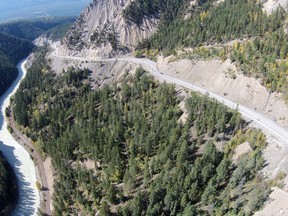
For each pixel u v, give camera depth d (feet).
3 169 403.34
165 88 416.46
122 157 360.69
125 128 397.60
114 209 310.86
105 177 346.74
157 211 271.90
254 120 336.29
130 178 313.73
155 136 346.54
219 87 411.75
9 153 477.36
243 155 290.35
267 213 220.84
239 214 226.17
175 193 273.54
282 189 232.12
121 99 453.17
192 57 479.82
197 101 366.02
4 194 364.38
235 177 264.11
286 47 384.06
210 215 248.52
